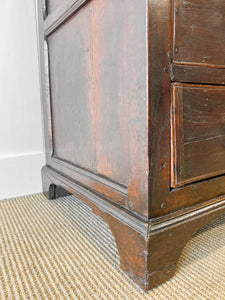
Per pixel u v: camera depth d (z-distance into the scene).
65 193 0.98
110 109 0.53
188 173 0.48
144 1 0.40
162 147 0.44
